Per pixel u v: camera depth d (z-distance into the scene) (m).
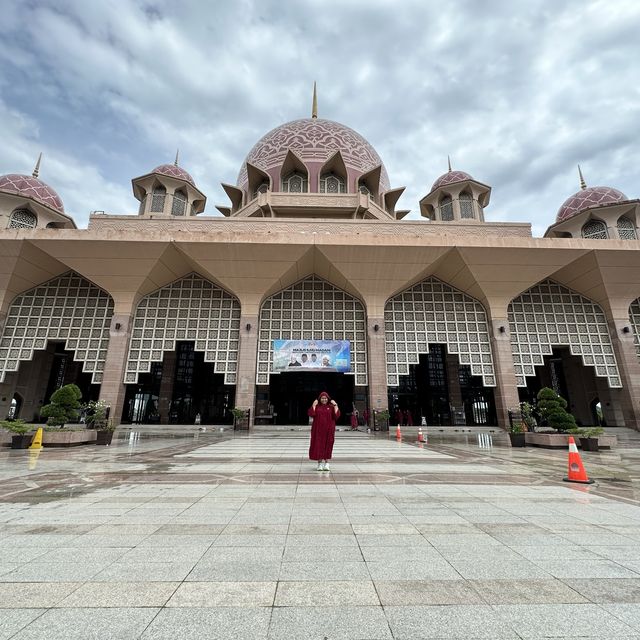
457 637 2.13
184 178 27.16
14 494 5.62
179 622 2.24
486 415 29.27
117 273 20.70
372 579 2.84
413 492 5.81
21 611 2.35
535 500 5.36
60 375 27.30
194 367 28.56
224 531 3.92
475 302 23.11
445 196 28.00
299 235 20.16
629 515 4.61
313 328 22.41
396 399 29.08
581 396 27.45
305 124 31.38
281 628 2.19
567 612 2.40
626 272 21.47
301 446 12.79
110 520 4.29
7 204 23.52
